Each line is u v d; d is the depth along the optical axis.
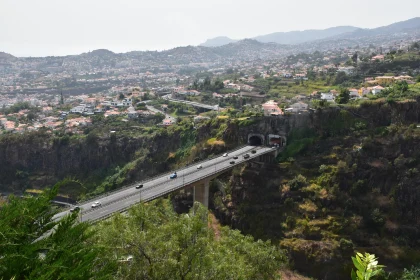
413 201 93.56
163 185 83.50
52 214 19.39
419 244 87.75
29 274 14.96
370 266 10.88
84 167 166.00
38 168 169.88
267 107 149.12
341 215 95.06
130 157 163.50
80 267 15.69
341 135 115.69
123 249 29.61
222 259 36.84
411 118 113.25
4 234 15.66
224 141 131.38
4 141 171.62
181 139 153.38
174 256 31.83
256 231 99.44
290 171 110.00
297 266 88.19
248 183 111.31
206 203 92.75
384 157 103.25
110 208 67.06
